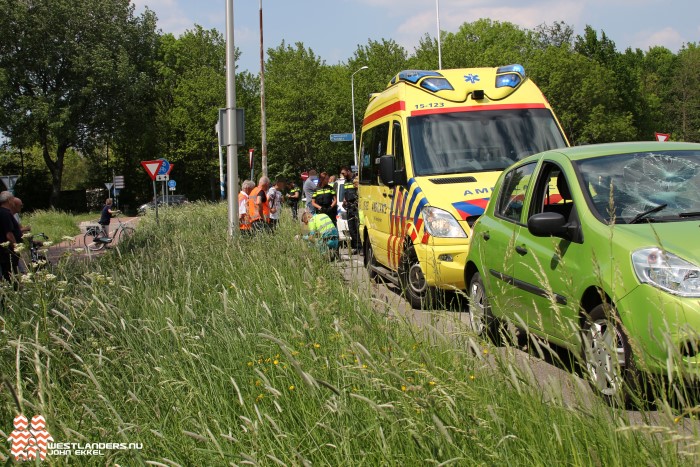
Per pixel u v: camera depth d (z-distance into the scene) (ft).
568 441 10.84
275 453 12.32
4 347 16.60
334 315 18.26
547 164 21.83
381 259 37.81
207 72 239.71
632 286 15.89
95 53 203.41
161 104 242.17
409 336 16.78
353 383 13.58
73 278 24.81
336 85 238.68
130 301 22.47
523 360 13.14
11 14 196.34
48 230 119.34
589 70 203.41
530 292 19.95
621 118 207.92
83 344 17.51
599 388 11.58
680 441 9.50
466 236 29.55
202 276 28.32
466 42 228.02
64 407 14.80
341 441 11.98
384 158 33.71
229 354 17.19
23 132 199.21
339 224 61.87
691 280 15.25
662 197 18.62
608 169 19.89
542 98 35.68
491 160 33.14
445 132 34.04
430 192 31.30
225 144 52.75
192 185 251.19
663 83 298.15
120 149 241.14
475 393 12.16
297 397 14.46
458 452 10.91
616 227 17.54
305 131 231.91
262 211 50.55
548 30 234.17
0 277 25.62
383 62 229.86
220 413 14.62
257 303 21.27
